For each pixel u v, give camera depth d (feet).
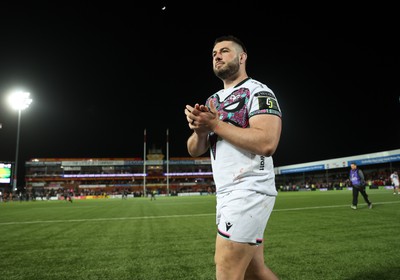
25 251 18.20
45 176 283.59
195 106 5.31
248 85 6.38
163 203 81.20
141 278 12.41
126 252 17.31
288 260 14.48
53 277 12.82
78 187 284.82
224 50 6.85
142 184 294.87
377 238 19.45
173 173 299.99
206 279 12.10
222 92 6.98
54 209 63.41
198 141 6.52
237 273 5.56
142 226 29.04
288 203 57.77
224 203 5.86
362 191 39.55
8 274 13.33
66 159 289.33
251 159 5.81
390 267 12.98
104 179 294.46
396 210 36.29
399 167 181.06
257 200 5.70
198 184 301.22
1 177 147.23
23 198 159.53
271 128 5.47
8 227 30.35
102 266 14.39
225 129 5.42
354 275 12.05
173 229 26.32
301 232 22.34
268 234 21.70
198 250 17.40
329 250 16.35
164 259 15.44
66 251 17.99
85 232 25.80
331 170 238.89
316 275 12.17
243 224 5.56
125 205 75.31
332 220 28.84
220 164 6.09
